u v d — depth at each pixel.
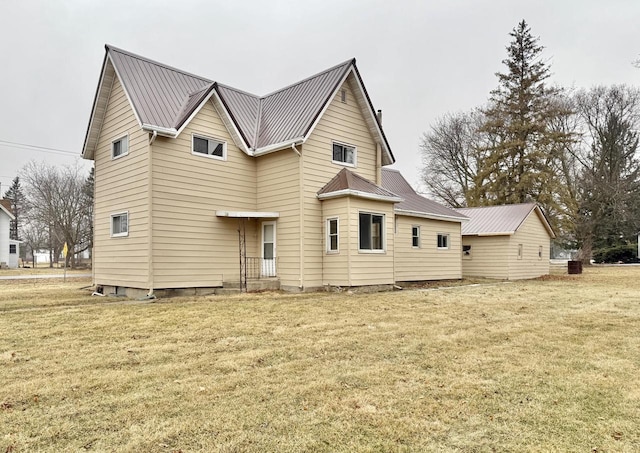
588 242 34.72
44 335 6.72
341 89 14.96
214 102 13.42
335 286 13.38
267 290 13.36
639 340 6.54
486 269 21.66
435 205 20.05
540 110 30.55
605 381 4.58
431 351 5.82
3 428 3.35
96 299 11.55
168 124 12.17
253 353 5.64
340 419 3.56
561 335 6.89
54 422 3.46
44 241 50.34
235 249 13.80
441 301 11.05
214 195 13.31
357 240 13.39
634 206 33.41
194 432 3.29
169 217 12.12
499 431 3.37
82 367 4.99
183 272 12.35
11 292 13.93
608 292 13.67
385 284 14.26
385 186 19.50
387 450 3.04
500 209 23.48
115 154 13.64
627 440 3.22
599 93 34.28
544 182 29.55
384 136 16.03
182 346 6.05
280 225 13.84
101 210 14.20
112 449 3.02
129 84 12.48
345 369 4.96
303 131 13.12
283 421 3.50
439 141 39.31
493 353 5.73
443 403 3.93
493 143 33.72
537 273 23.52
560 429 3.41
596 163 34.31
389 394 4.15
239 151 14.13
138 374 4.72
